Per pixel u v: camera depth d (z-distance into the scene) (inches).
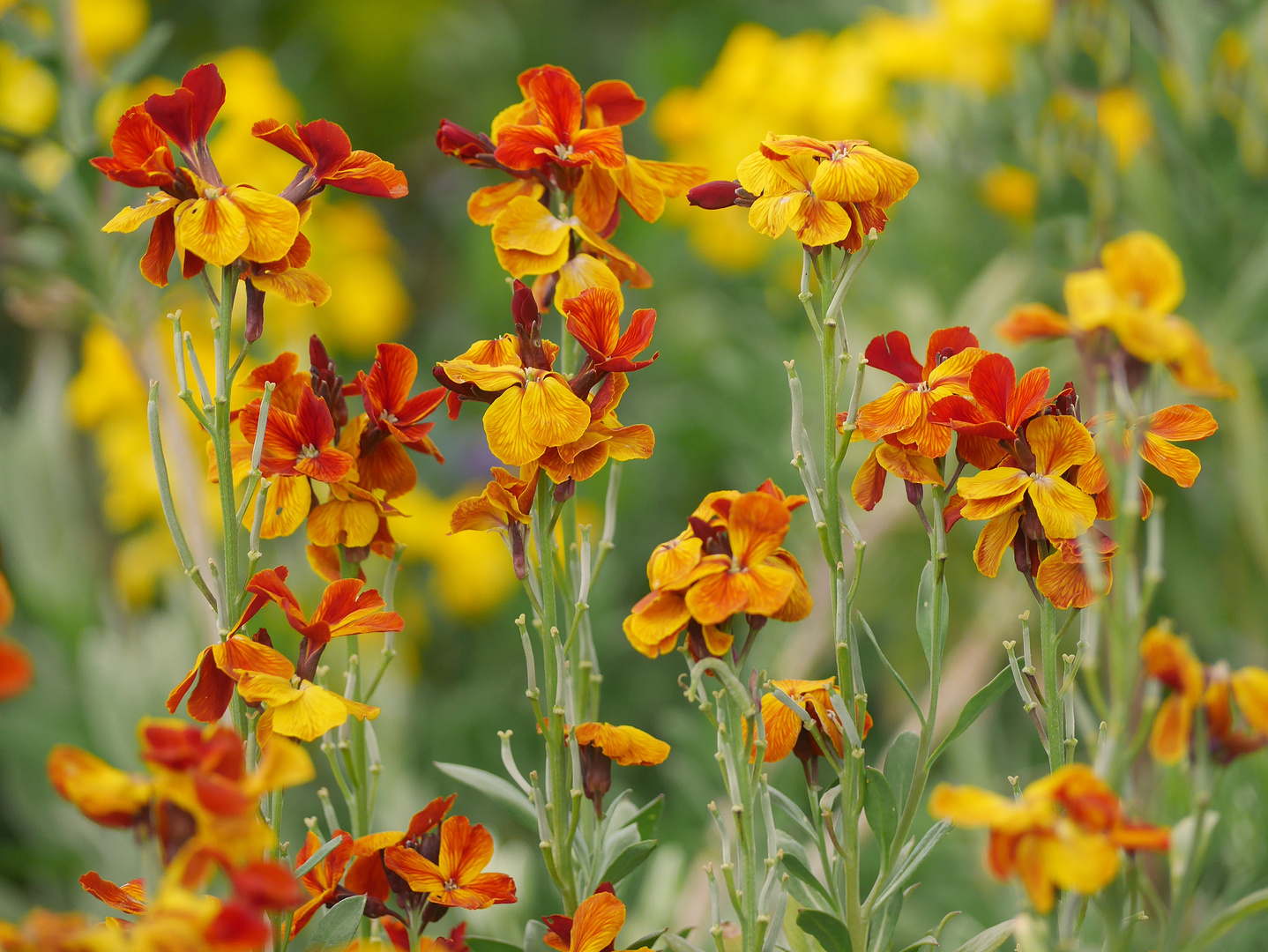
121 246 72.4
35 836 85.4
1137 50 88.0
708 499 54.6
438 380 54.9
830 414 54.6
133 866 79.1
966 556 94.6
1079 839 52.2
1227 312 82.9
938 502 54.7
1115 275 52.8
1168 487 86.9
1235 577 85.4
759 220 54.7
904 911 65.7
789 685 55.0
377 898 54.8
